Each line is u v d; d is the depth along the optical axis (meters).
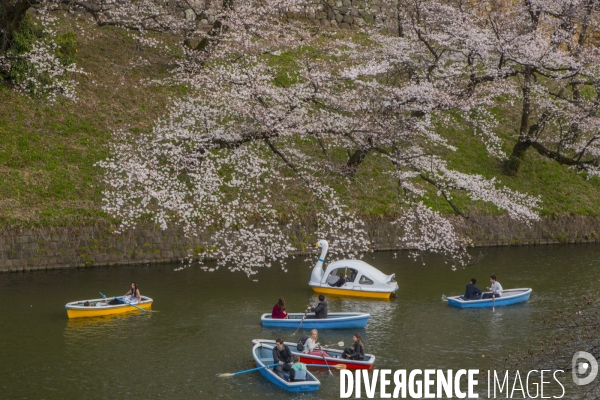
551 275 28.92
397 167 25.03
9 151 28.20
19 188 26.98
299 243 30.30
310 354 17.81
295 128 23.58
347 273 27.09
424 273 28.80
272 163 28.58
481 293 24.16
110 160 26.45
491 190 28.19
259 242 25.69
